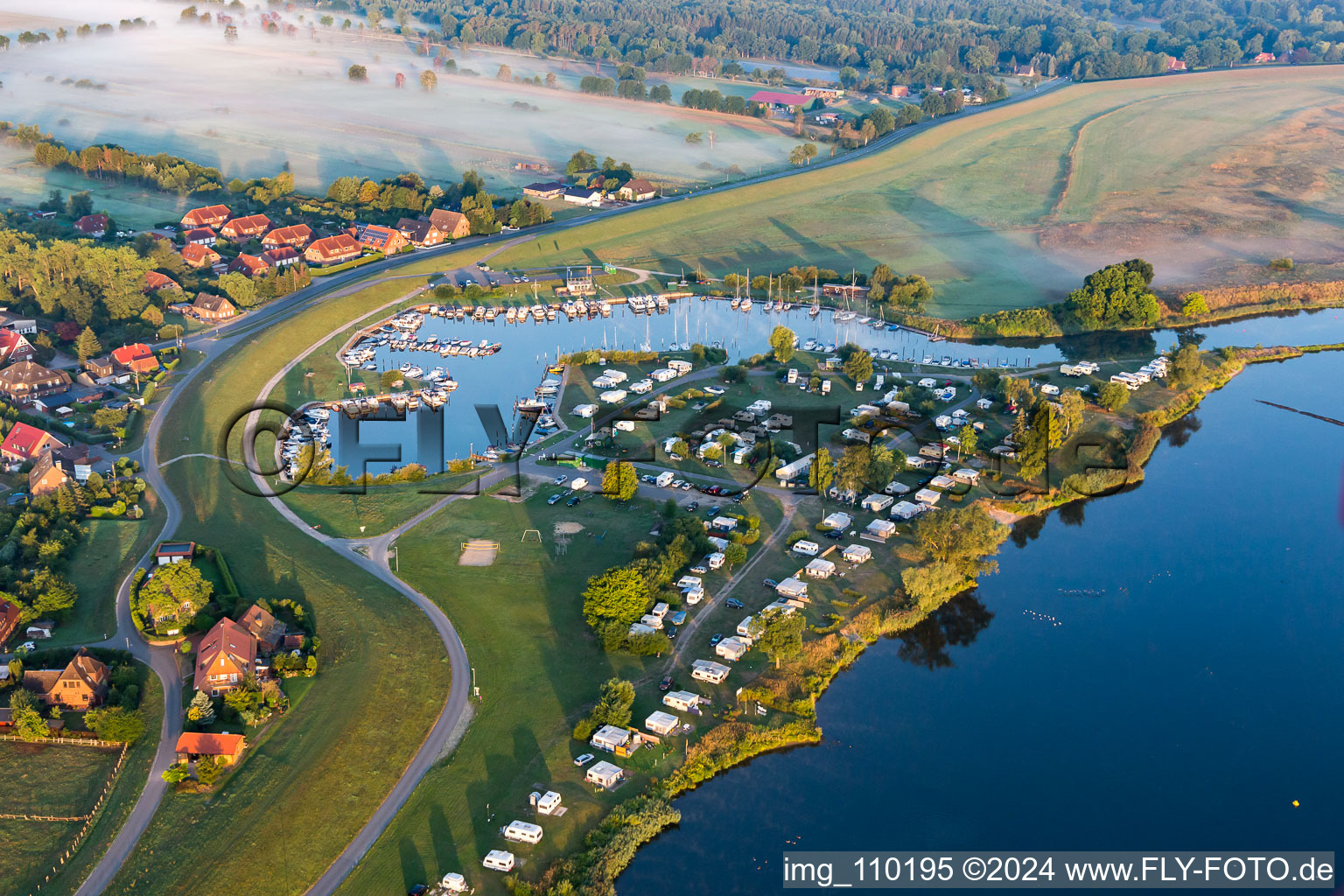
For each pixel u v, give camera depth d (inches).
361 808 7180.1
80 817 7071.9
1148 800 7608.3
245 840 6860.2
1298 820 7436.0
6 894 6461.6
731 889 6796.3
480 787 7396.7
